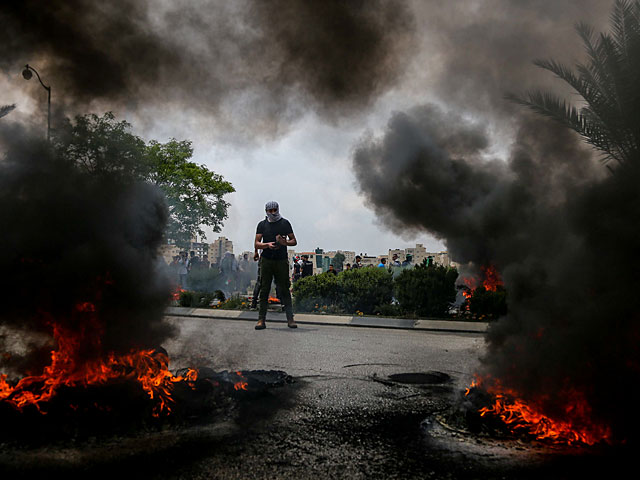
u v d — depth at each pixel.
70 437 2.77
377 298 12.28
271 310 12.23
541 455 2.69
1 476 2.30
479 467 2.52
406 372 5.00
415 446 2.82
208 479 2.34
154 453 2.63
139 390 3.21
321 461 2.58
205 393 3.60
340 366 5.26
